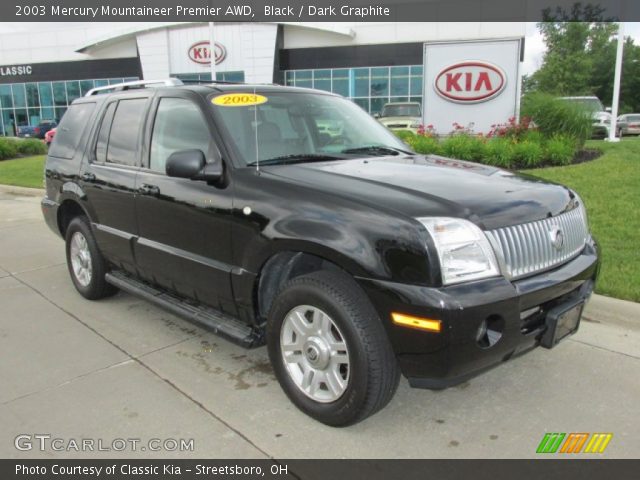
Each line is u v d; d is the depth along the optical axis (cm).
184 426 328
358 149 430
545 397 356
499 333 288
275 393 364
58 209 554
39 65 4309
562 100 1326
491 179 359
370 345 292
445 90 1573
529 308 303
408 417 335
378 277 286
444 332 271
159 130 431
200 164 356
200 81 472
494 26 3194
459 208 299
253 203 344
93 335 462
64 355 425
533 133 1241
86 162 511
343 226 301
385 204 301
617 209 743
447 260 279
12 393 368
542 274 318
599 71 6462
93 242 517
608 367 394
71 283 609
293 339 336
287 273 359
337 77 3544
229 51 3503
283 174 353
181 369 400
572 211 358
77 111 561
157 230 423
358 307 296
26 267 680
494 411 341
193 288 400
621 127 3048
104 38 3881
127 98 482
